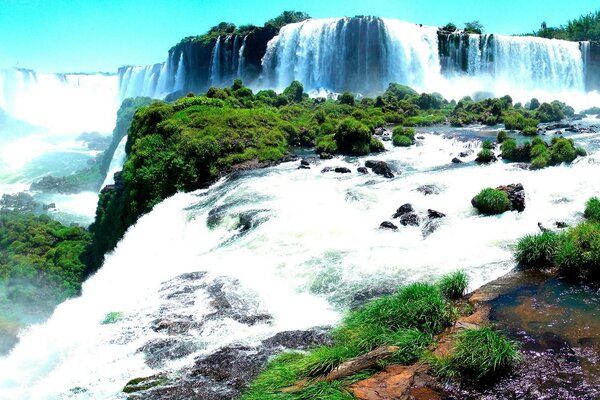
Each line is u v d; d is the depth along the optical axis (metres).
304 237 19.75
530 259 15.43
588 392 9.36
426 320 12.13
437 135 40.69
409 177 27.44
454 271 15.66
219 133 36.31
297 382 10.69
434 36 77.75
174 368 12.27
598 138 35.12
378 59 77.44
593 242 14.32
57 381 13.26
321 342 12.64
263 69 86.69
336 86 79.12
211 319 14.46
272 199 25.02
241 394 10.99
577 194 21.77
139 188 34.62
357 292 15.10
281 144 37.97
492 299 13.57
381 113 52.81
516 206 20.34
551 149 28.11
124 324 14.87
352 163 32.34
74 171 89.69
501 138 35.06
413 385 9.96
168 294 16.39
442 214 20.23
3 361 17.67
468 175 26.78
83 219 59.91
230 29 104.44
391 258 17.09
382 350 10.94
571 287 13.88
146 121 41.56
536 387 9.63
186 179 33.03
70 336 15.89
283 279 16.70
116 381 12.25
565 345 11.01
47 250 42.34
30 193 73.69
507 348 10.25
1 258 40.09
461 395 9.62
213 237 23.36
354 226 20.50
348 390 9.91
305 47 80.94
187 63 107.50
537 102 57.81
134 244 27.38
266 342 12.89
